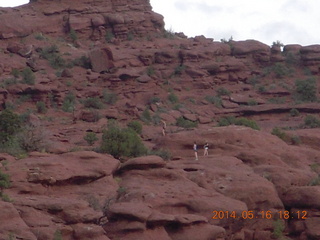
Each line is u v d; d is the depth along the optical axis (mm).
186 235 39844
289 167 51000
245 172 47938
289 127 73125
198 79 83812
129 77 80438
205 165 48594
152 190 42781
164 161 46562
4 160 43375
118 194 43094
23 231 35969
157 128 67312
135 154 50656
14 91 72062
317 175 50625
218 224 41969
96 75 80312
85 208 39188
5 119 53125
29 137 49812
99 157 44719
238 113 78250
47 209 38500
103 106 74625
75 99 75062
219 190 45156
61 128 63625
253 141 54250
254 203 45188
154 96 79375
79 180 42938
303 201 45844
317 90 85312
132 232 39062
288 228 45906
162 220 39594
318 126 72562
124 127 64250
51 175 41750
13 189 40469
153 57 85750
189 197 42688
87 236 38062
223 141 53656
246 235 44531
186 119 73688
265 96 83500
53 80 77812
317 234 44375
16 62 79938
